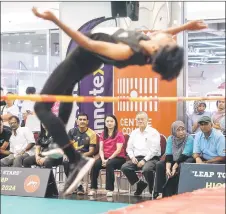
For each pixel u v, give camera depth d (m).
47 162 6.98
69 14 7.63
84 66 3.02
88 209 5.86
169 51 2.81
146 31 6.93
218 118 7.23
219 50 9.79
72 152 3.02
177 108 7.29
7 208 5.93
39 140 7.11
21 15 9.20
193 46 9.39
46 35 9.19
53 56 9.20
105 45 2.80
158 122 7.15
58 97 2.90
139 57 2.86
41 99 2.83
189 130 7.52
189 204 4.55
